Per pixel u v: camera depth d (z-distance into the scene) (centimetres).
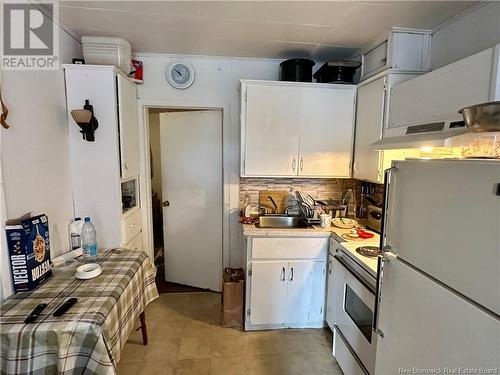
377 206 238
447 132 133
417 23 186
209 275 304
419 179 101
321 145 244
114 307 136
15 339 113
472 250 78
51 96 181
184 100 262
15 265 139
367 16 178
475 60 127
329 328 239
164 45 233
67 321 118
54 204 183
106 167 206
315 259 228
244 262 250
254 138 238
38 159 168
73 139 201
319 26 194
